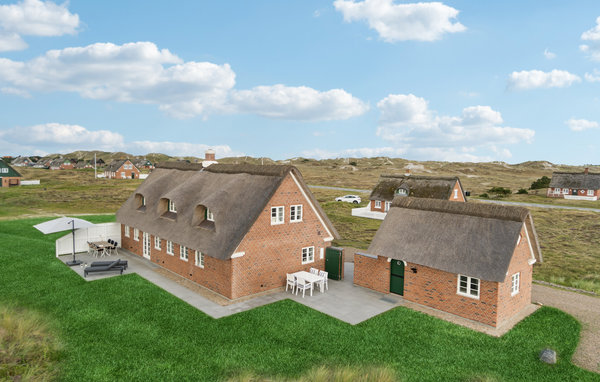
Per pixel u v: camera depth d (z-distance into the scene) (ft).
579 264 91.20
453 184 147.23
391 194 160.35
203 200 64.03
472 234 54.29
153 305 55.36
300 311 54.95
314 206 70.03
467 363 41.04
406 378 37.68
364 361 40.83
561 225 146.41
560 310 58.08
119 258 83.97
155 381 35.78
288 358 41.06
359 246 104.99
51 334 44.06
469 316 52.75
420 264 56.03
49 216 135.85
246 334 46.73
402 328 49.67
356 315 54.03
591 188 233.55
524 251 57.00
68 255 83.82
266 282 63.46
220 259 57.52
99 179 332.39
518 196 256.93
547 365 40.98
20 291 58.49
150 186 85.40
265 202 60.49
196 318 51.16
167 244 75.00
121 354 40.68
